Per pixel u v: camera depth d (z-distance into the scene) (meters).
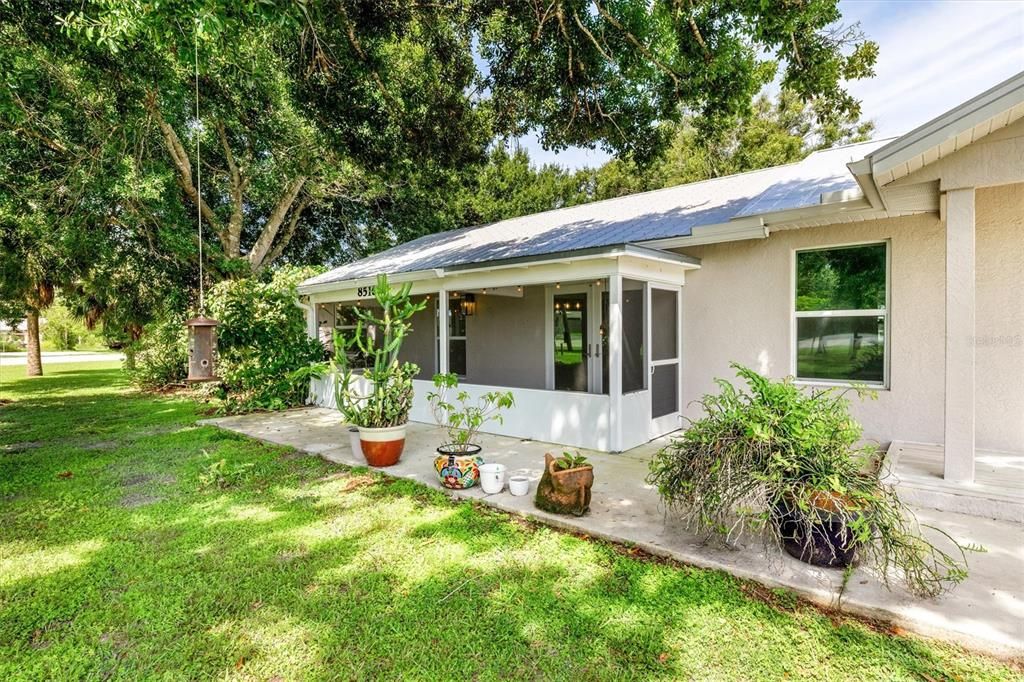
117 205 12.35
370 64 7.62
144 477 5.32
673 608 2.75
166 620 2.73
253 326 9.66
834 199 4.59
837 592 2.76
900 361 5.45
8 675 2.33
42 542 3.72
